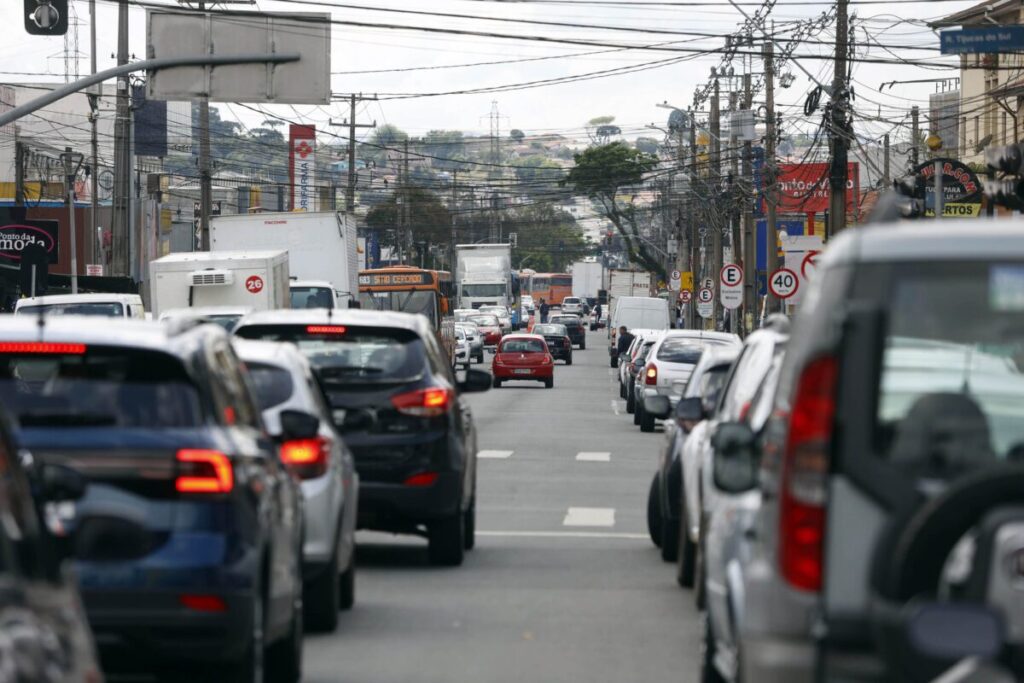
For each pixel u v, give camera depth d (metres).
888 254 13.74
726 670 19.47
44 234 128.25
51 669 10.64
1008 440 13.56
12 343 19.89
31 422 19.55
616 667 26.12
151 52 86.88
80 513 19.19
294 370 29.75
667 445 39.75
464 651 27.34
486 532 45.12
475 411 112.44
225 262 96.69
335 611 28.94
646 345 109.00
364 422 35.28
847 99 91.81
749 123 141.50
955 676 11.73
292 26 86.38
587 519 48.44
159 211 182.25
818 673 13.40
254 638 20.36
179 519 19.41
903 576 12.09
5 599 10.45
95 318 21.36
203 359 20.67
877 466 13.49
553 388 149.62
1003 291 13.62
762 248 185.88
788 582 13.78
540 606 32.25
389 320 36.72
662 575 36.84
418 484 35.75
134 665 20.47
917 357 13.67
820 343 13.74
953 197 95.50
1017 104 135.50
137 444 19.42
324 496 28.33
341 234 118.12
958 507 11.91
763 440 22.58
